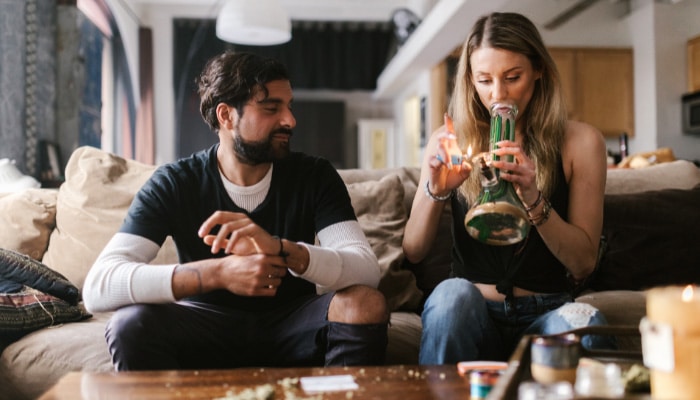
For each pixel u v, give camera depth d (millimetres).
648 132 6668
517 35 1460
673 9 6527
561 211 1550
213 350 1521
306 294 1650
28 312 1689
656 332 788
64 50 5207
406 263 2090
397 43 8562
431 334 1373
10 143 4449
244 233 1355
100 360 1604
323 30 9156
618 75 6902
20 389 1614
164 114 8273
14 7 4484
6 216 2098
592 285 2066
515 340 1519
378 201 2117
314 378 1058
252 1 4887
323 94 10469
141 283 1378
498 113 1328
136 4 7781
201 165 1639
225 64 1565
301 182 1645
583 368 982
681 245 2051
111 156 2217
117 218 2080
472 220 1221
